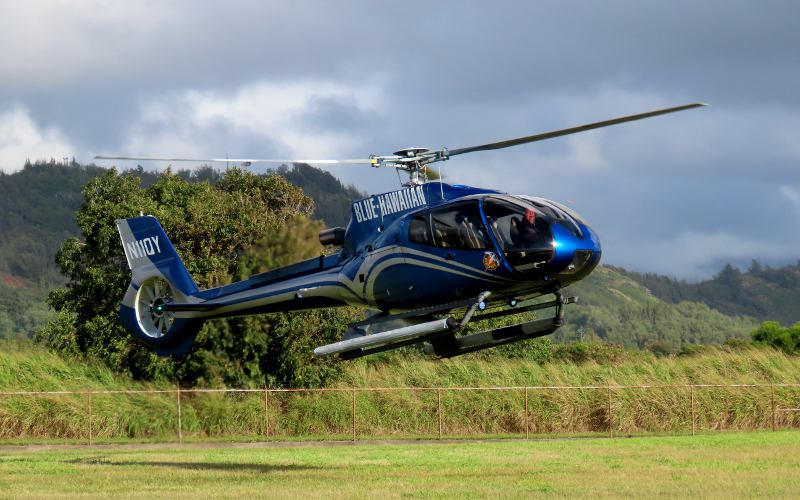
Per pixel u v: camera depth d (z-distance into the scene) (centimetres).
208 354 5341
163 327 3584
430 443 4488
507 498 2334
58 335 5953
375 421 5188
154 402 5041
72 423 4844
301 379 5447
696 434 5000
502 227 2525
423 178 2797
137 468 3145
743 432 5116
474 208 2566
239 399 5188
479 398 5331
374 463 3309
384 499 2330
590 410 5338
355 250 2867
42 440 4641
